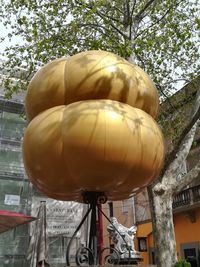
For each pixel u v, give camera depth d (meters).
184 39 8.29
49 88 4.27
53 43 9.34
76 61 4.30
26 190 16.06
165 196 6.82
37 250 13.18
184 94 9.66
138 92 4.39
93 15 9.34
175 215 17.91
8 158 16.38
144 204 20.00
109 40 8.66
